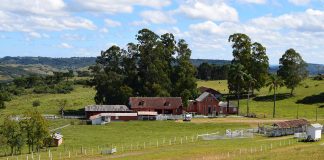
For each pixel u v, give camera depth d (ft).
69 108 553.64
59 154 275.18
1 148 307.58
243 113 483.51
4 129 295.89
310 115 460.14
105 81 505.25
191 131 372.79
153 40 520.83
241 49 519.19
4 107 595.47
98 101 513.45
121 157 248.93
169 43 536.01
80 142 328.08
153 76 505.25
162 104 476.13
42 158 258.98
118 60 527.40
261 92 618.85
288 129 341.00
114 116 434.71
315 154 219.00
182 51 526.57
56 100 648.38
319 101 530.68
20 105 618.03
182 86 511.81
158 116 438.81
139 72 519.60
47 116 463.01
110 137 348.38
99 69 522.88
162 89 504.02
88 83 531.09
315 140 296.92
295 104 529.45
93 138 345.10
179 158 234.38
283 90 616.39
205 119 436.35
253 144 286.05
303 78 571.28
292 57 563.89
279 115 465.06
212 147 276.21
